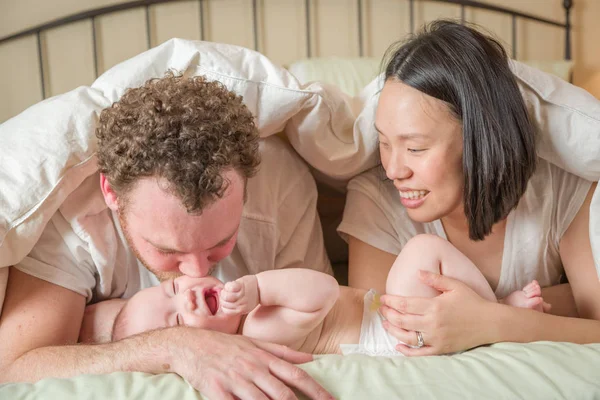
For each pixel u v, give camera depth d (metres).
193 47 1.21
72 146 1.08
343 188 1.49
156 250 0.96
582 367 0.87
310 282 1.04
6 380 0.95
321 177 1.46
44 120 1.10
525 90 1.18
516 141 1.11
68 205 1.10
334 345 1.12
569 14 2.76
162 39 2.51
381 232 1.32
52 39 2.42
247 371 0.85
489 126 1.08
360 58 2.37
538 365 0.87
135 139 0.88
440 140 1.09
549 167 1.25
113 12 2.42
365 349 1.10
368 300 1.16
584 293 1.21
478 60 1.09
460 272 1.11
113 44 2.46
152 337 0.93
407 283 1.10
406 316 1.03
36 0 2.39
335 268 1.71
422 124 1.07
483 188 1.11
